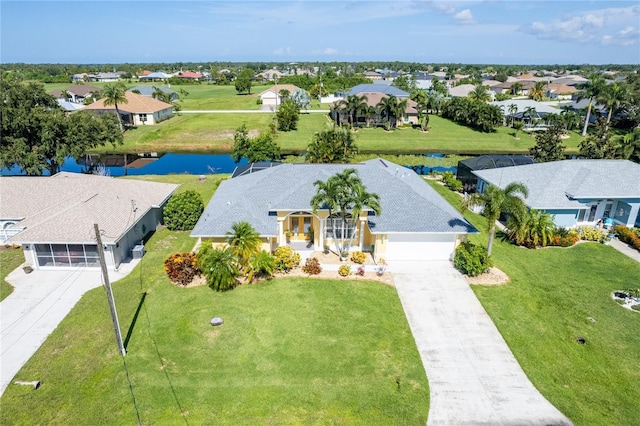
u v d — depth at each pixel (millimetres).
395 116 85438
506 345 21500
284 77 188125
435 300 25188
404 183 33469
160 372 19062
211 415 16922
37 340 21016
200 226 28828
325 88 141750
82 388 18125
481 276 27938
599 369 20062
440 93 107438
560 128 57188
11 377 18625
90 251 28047
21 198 32844
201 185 46938
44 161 45969
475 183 45312
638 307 24797
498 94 135250
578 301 25562
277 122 84250
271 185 33188
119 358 19859
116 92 78375
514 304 24984
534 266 30000
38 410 17016
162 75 186125
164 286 26109
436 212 30609
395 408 17484
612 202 37750
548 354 20953
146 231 33938
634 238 33344
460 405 17766
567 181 37844
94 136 49062
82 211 29484
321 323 22688
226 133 79312
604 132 58312
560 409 17734
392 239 29688
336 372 19297
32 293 25188
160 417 16797
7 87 44594
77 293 25312
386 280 27281
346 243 31672
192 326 22250
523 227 29453
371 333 22016
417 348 21094
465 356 20641
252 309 23828
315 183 28266
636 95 87500
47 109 47000
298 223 32250
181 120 90625
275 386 18406
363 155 66875
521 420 17141
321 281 26938
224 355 20203
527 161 46719
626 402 18156
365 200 27594
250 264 26250
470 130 88062
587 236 34656
